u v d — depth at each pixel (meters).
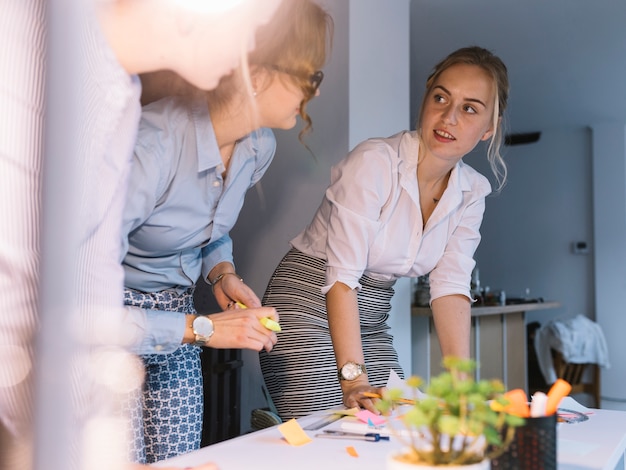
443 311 1.99
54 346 0.50
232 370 3.20
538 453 0.90
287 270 2.12
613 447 1.17
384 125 3.56
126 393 1.41
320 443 1.17
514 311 5.04
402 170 1.88
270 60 1.28
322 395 1.98
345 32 3.38
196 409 1.76
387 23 3.61
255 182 1.72
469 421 0.79
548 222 7.69
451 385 0.81
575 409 1.51
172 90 1.44
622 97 6.45
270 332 1.43
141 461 1.47
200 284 3.71
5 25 0.76
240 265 3.65
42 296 0.49
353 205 1.84
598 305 7.34
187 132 1.45
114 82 0.83
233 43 0.87
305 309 2.04
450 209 1.94
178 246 1.61
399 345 3.62
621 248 7.27
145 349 1.37
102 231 0.90
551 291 7.66
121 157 0.90
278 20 1.24
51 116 0.50
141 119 1.41
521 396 0.92
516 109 6.87
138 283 1.64
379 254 1.96
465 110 1.83
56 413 0.50
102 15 0.81
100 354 0.86
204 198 1.54
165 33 0.84
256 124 1.16
